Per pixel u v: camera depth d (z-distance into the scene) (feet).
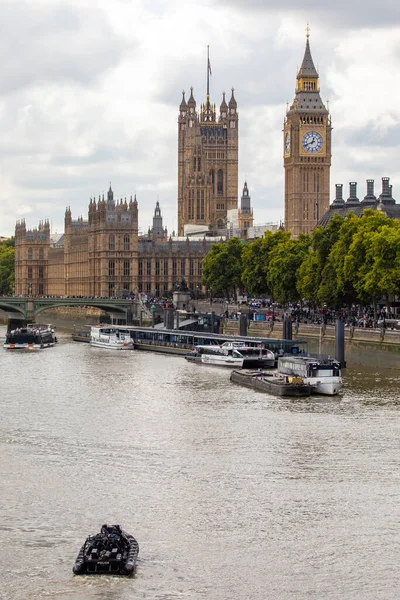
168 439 494.18
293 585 326.03
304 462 448.65
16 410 571.69
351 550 350.23
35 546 354.33
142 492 408.46
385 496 401.29
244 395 623.77
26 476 430.61
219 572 334.85
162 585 326.85
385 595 319.68
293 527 369.50
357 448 472.85
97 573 333.42
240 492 407.23
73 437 500.33
